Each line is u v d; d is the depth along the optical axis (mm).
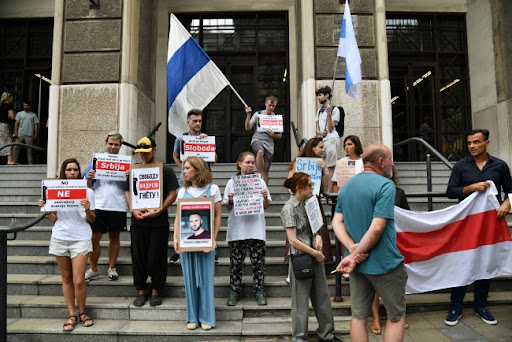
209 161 4445
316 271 3354
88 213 3641
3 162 8797
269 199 3891
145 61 7344
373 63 6637
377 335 3523
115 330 3525
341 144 6445
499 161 3854
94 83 6504
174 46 5230
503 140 7758
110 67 6504
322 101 5352
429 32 9109
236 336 3508
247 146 8742
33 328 3578
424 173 7125
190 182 3768
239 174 4102
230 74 8852
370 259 2635
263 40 8914
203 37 8898
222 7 8727
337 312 3863
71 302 3650
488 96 8188
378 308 3637
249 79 8867
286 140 8656
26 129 8195
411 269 3754
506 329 3496
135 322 3717
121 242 4906
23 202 5750
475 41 8594
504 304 4023
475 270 3691
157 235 3805
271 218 5371
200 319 3592
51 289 4172
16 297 4094
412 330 3561
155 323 3693
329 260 3961
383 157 2809
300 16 7020
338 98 6555
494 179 3812
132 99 6566
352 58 5234
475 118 8555
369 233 2535
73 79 6523
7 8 9031
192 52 5277
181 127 5168
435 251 3756
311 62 6594
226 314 3781
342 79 6598
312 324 3684
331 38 6688
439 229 3809
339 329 3555
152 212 3766
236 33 8922
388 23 9094
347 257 2627
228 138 8711
